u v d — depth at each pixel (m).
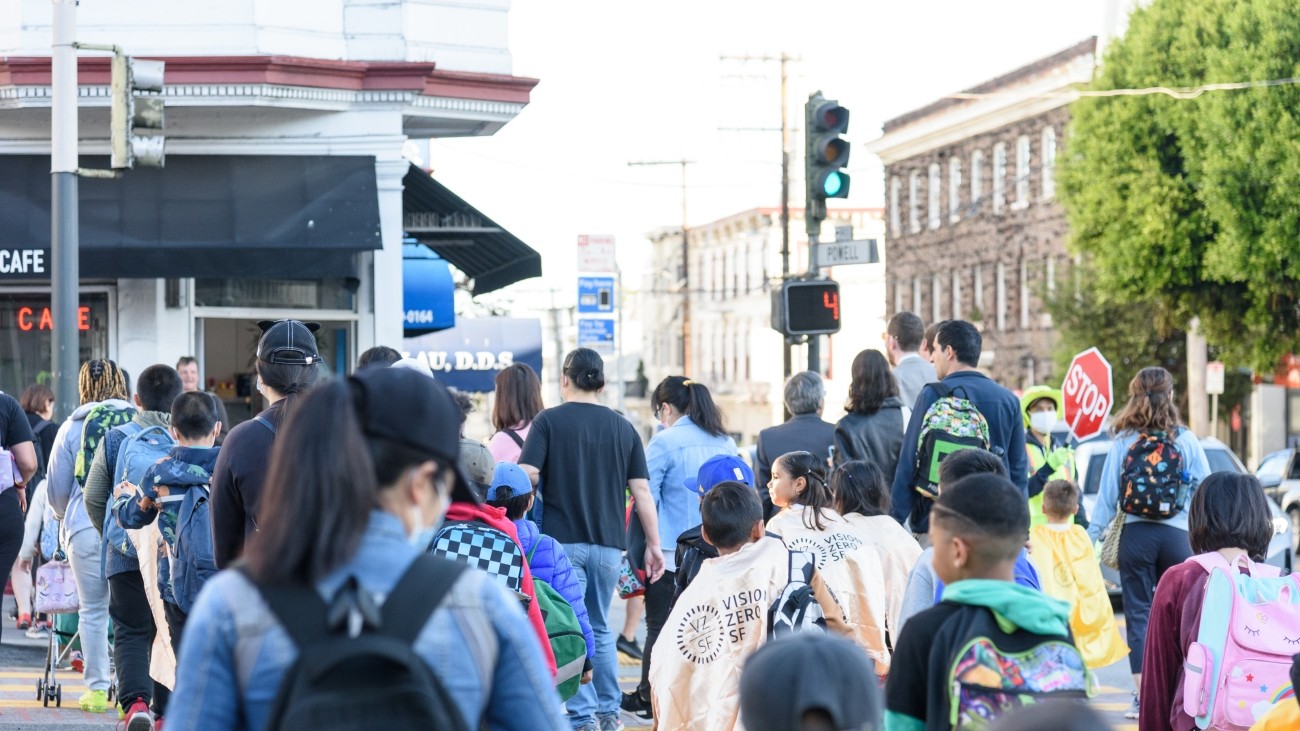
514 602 2.94
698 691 6.40
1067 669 3.82
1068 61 51.34
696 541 8.51
